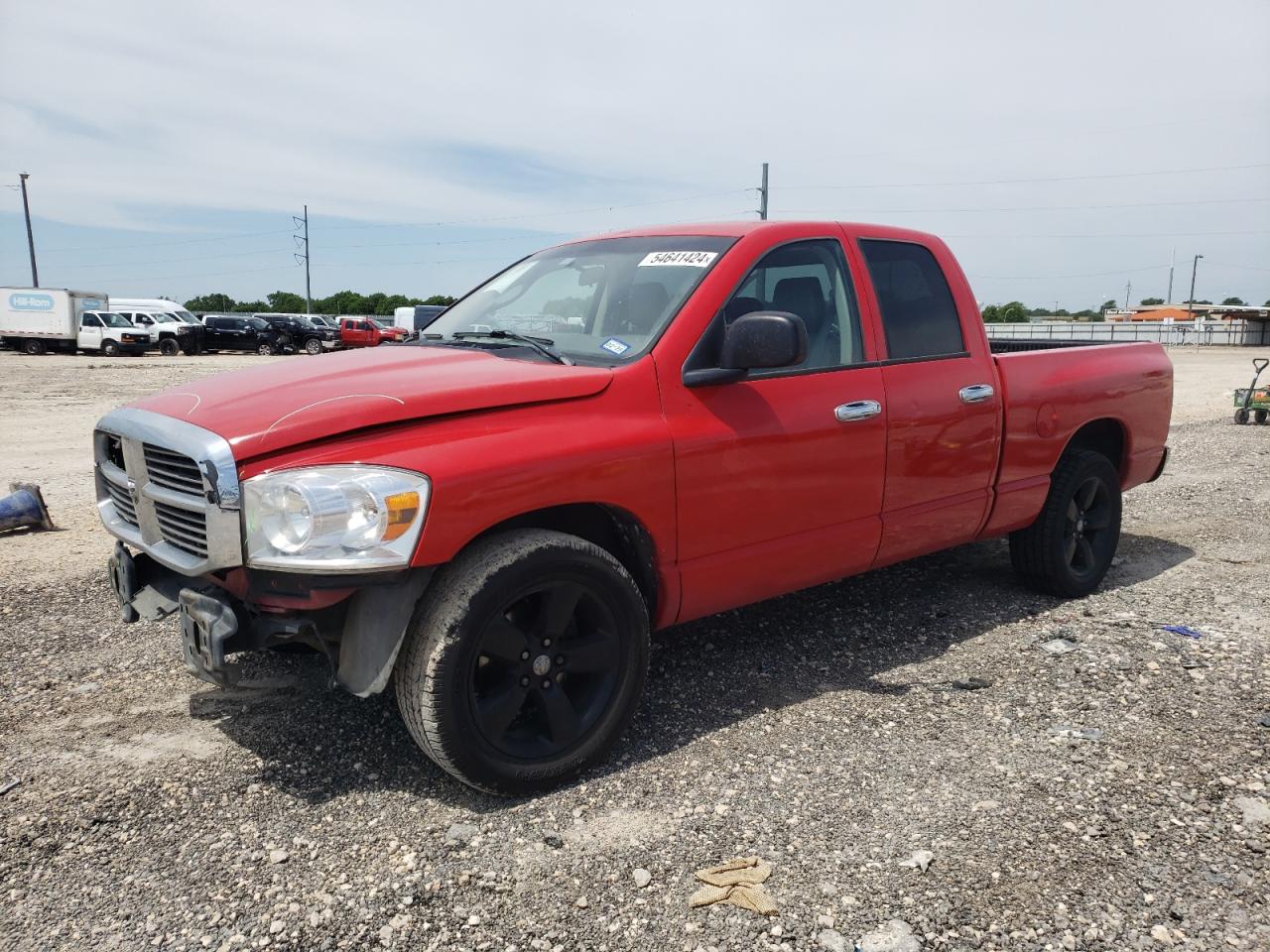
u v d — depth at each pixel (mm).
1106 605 4918
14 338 36406
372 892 2541
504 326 3947
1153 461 5535
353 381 3098
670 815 2914
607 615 3143
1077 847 2715
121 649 4316
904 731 3467
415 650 2836
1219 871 2598
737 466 3447
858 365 3912
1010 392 4488
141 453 3104
